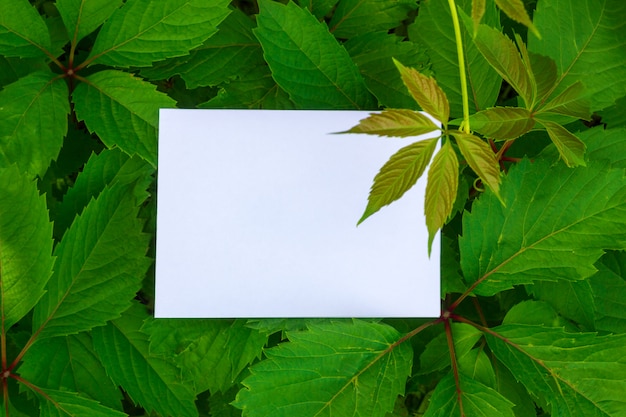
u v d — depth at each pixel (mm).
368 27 685
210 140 661
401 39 678
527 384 643
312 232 662
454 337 658
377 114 565
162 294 657
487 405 641
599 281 668
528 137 680
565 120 657
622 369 638
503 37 591
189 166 660
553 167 648
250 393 638
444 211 570
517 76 599
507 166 678
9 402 656
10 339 667
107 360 656
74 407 647
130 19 647
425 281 662
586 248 639
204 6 646
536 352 646
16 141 639
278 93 674
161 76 670
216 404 693
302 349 644
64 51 675
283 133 662
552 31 662
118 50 650
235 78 672
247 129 663
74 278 646
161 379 659
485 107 671
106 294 648
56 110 647
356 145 663
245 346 659
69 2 646
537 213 647
